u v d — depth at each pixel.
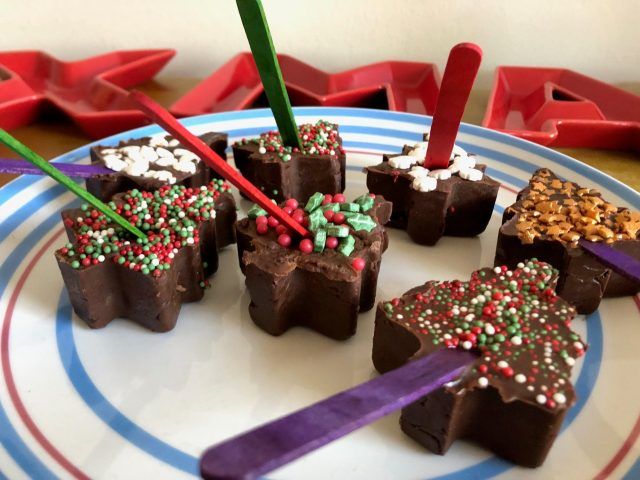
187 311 0.17
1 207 0.20
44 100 0.28
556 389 0.12
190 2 0.31
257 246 0.16
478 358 0.13
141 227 0.17
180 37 0.32
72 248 0.16
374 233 0.17
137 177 0.19
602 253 0.16
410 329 0.14
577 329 0.17
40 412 0.14
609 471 0.13
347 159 0.24
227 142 0.23
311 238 0.16
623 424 0.14
